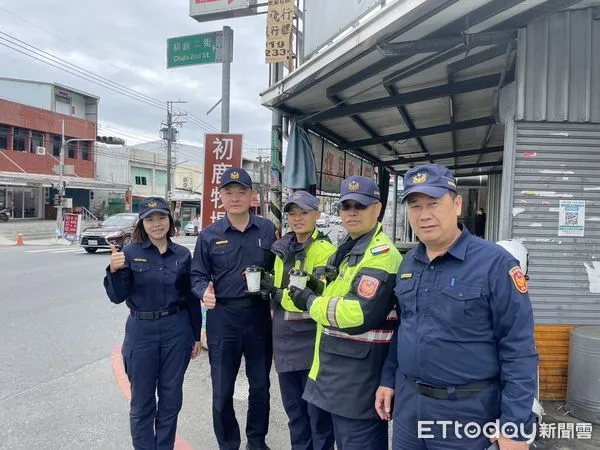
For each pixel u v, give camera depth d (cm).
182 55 608
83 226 2753
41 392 404
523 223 351
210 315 292
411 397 182
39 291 884
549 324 351
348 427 212
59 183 2428
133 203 3747
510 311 164
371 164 941
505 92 359
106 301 802
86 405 377
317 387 222
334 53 365
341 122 589
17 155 2712
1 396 395
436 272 177
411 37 333
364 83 440
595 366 320
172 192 3531
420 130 617
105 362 486
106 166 3494
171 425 280
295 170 549
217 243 288
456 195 180
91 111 3438
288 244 283
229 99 587
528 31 334
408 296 183
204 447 313
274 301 280
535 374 164
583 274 347
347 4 388
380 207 227
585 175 343
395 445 192
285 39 535
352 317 194
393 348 202
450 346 169
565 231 346
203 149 509
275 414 364
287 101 505
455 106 535
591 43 332
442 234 174
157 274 271
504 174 354
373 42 328
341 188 227
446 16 296
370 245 209
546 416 332
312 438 257
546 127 343
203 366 473
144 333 270
